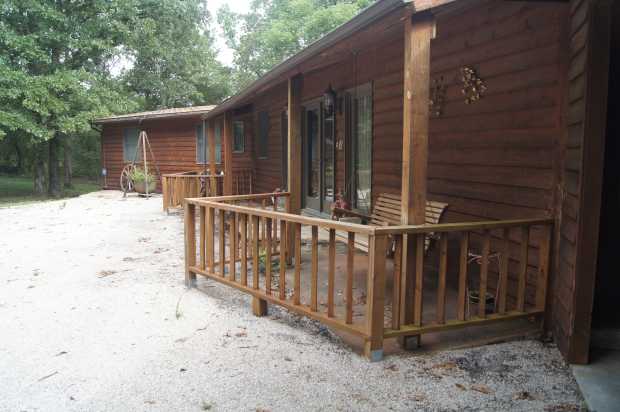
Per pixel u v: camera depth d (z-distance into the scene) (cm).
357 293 440
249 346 333
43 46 1559
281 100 1071
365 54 675
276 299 372
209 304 427
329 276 328
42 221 973
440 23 484
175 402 262
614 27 312
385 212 554
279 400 262
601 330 332
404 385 275
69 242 735
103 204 1280
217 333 358
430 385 275
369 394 267
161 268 564
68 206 1241
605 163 364
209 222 457
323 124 875
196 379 287
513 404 255
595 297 367
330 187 869
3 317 398
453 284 466
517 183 382
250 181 1344
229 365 304
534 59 360
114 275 532
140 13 1891
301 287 463
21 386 281
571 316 292
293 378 286
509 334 340
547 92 346
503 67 396
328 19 2036
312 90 908
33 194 1800
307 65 469
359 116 719
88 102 1564
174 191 1056
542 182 352
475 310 389
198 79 2611
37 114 1495
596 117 275
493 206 413
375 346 303
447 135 482
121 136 1719
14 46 1392
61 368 304
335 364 303
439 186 498
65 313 406
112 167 1766
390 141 611
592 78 273
